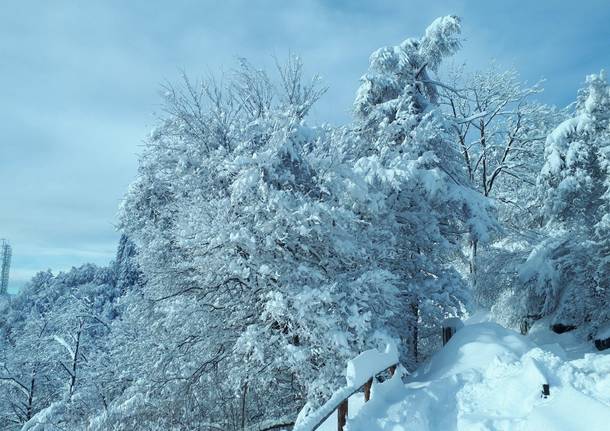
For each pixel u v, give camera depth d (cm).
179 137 1639
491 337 1053
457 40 1727
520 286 2112
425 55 1769
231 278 1356
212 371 1437
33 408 2723
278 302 1145
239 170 1295
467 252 2597
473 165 3088
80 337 2559
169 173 1666
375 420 667
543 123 3038
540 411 541
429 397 730
